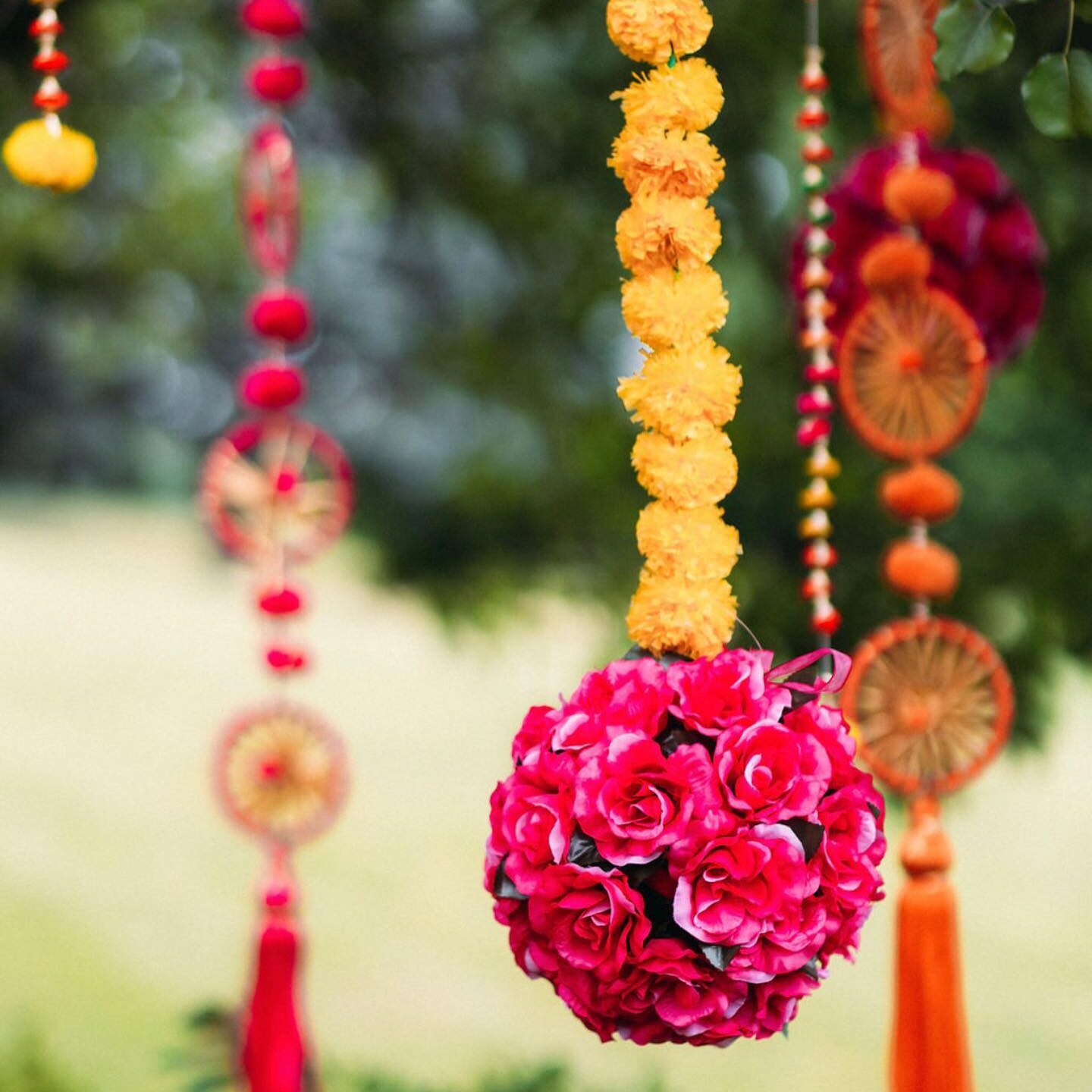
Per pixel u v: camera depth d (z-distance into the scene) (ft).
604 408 14.32
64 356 27.04
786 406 12.21
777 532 12.19
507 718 39.50
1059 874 27.48
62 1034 20.35
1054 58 6.39
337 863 28.66
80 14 13.12
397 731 38.42
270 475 6.32
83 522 66.23
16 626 49.75
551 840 5.36
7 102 13.87
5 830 29.66
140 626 50.85
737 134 11.91
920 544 6.11
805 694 5.82
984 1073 20.10
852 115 11.37
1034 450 12.48
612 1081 19.88
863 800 5.52
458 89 14.33
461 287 16.85
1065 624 12.03
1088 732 33.45
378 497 16.08
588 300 14.76
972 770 5.94
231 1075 8.19
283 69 6.09
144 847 29.19
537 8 12.98
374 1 13.55
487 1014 22.33
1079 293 11.09
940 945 5.76
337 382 20.67
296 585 6.36
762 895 5.24
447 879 27.96
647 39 5.81
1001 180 6.66
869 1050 21.22
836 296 6.74
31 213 18.01
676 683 5.56
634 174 5.85
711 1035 5.41
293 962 6.13
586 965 5.30
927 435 6.14
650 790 5.33
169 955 23.98
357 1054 20.58
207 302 21.36
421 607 15.79
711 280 5.83
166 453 60.90
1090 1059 20.48
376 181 16.53
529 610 15.53
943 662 5.99
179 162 18.98
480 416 16.10
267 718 6.22
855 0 11.07
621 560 14.10
